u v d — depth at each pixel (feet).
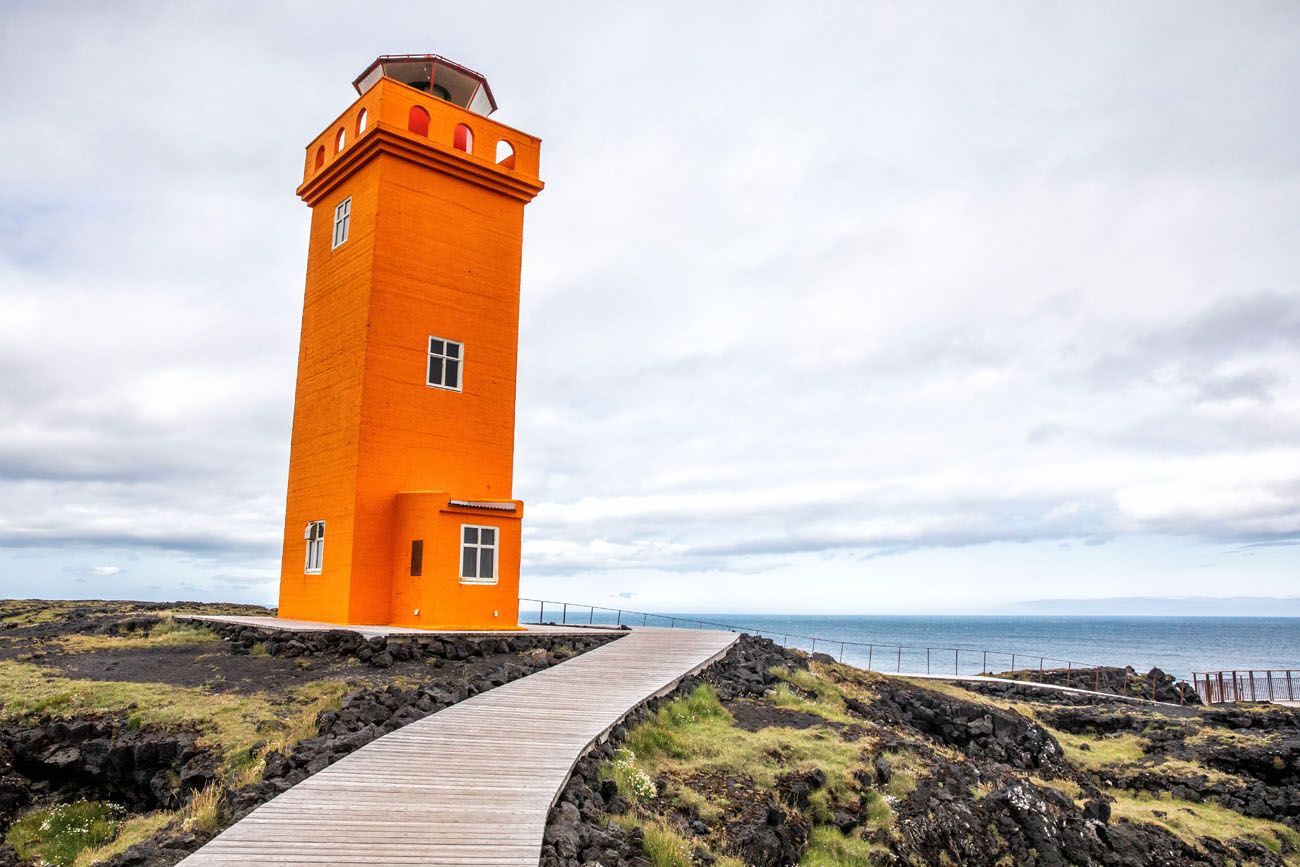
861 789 60.64
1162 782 88.17
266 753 51.03
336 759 47.67
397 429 91.86
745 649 97.19
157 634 85.20
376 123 92.07
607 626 123.85
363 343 90.89
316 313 101.71
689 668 78.43
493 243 101.91
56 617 106.22
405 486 91.81
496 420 99.81
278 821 37.60
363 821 37.83
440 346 96.17
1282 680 284.82
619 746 56.39
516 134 104.99
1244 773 91.50
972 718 94.32
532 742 51.49
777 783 58.13
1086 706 119.14
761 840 50.19
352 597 87.30
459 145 102.22
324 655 74.02
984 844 58.85
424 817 38.52
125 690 63.05
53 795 55.83
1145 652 501.97
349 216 98.07
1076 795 77.77
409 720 56.85
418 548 87.66
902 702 97.04
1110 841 63.67
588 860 37.99
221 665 71.20
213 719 57.62
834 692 88.38
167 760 54.49
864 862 53.52
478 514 90.17
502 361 101.14
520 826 37.81
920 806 59.82
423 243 95.91
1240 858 68.23
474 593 89.04
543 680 71.26
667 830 45.73
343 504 90.53
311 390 100.17
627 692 66.80
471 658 78.18
